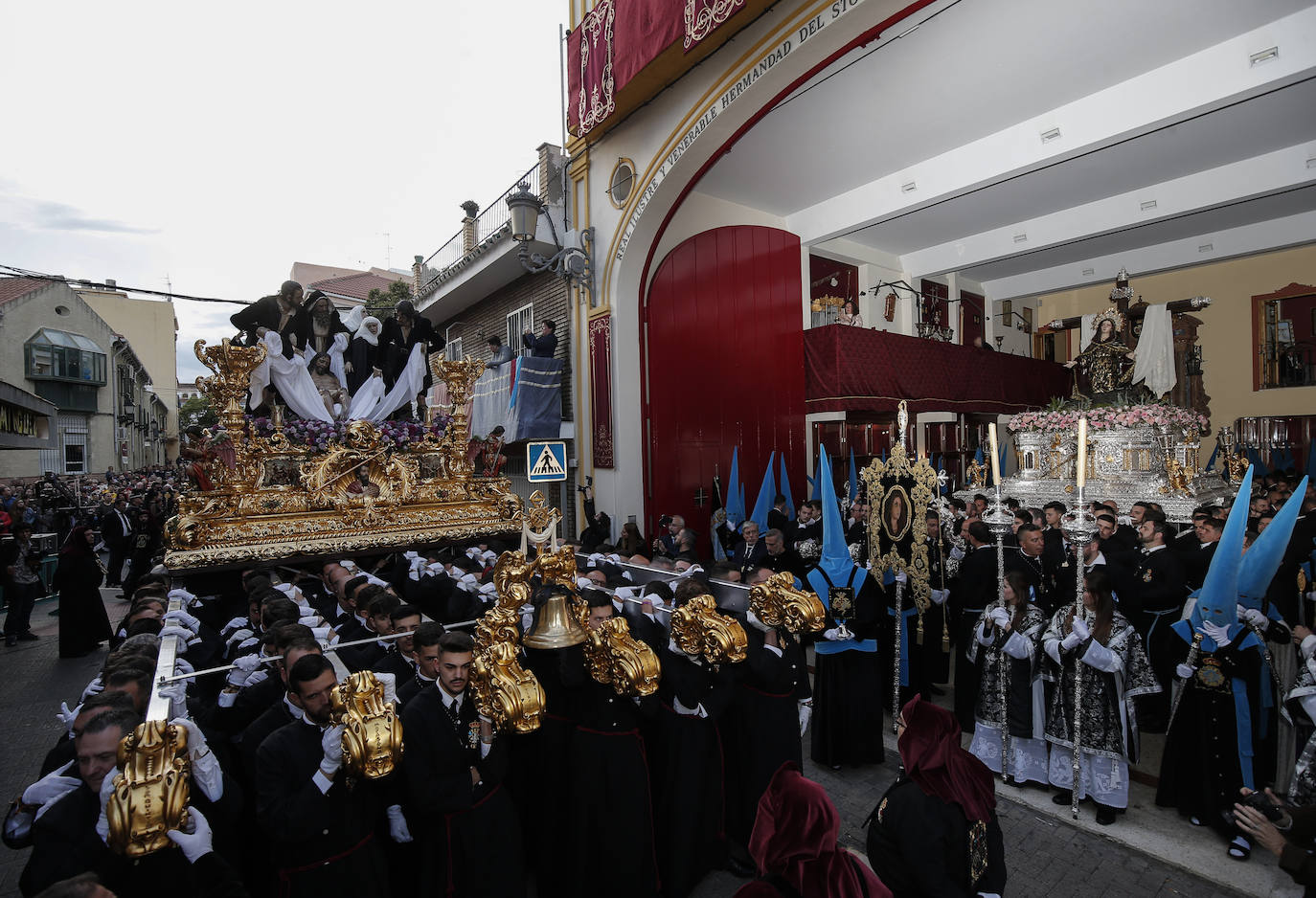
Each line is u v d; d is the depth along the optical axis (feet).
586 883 12.40
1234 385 65.21
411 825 11.46
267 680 12.58
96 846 8.18
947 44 29.45
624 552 34.01
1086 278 60.59
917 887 8.14
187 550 20.51
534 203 37.99
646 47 32.48
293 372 25.36
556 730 13.28
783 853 6.63
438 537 24.27
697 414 43.45
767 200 46.83
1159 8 27.20
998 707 17.84
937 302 61.52
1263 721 15.65
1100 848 14.93
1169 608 20.47
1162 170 41.45
